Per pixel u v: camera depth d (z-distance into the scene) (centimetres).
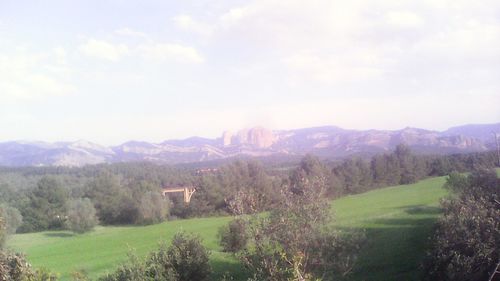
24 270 1647
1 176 11400
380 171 10475
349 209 6969
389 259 3253
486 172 4394
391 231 4356
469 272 2056
